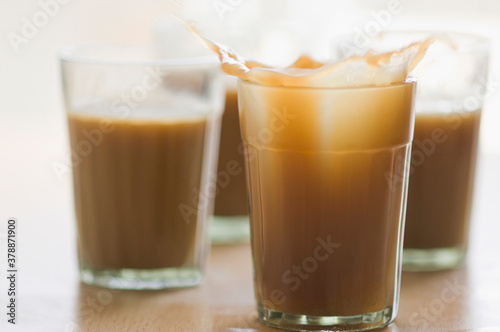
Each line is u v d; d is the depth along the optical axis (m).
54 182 0.93
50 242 0.80
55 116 1.34
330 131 0.63
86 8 1.29
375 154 0.64
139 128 0.72
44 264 0.76
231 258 0.78
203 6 1.15
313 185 0.64
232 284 0.73
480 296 0.70
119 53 0.77
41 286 0.73
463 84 0.74
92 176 0.72
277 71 0.63
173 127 0.72
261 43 0.82
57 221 0.84
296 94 0.63
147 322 0.67
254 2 1.07
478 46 0.74
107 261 0.73
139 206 0.72
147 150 0.72
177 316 0.68
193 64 0.73
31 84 1.32
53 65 1.32
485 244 0.80
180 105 0.73
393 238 0.65
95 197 0.72
